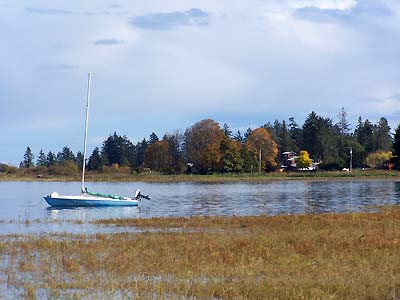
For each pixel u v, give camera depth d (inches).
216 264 1363.2
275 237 1841.8
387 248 1576.0
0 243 1742.1
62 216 3100.4
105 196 3841.0
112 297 1032.8
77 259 1440.7
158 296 1033.5
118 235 2014.0
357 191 5698.8
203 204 4104.3
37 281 1175.6
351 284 1097.4
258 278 1202.6
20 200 4591.5
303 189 6190.9
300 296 1006.4
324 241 1722.4
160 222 2586.1
